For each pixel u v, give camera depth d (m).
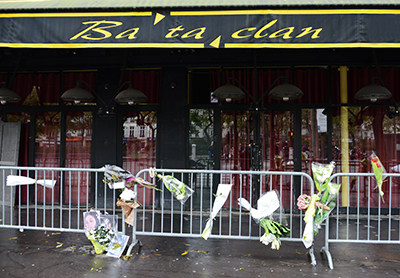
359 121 6.38
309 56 6.21
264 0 4.16
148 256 3.96
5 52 6.17
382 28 3.86
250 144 6.51
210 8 4.00
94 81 6.85
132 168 6.69
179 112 6.47
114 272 3.51
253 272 3.54
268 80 6.52
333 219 5.94
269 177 6.48
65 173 6.85
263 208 3.93
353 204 6.32
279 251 4.18
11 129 6.89
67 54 6.40
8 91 5.93
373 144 6.34
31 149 6.92
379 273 3.54
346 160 6.38
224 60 6.31
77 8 4.08
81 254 4.00
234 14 3.99
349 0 3.99
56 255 3.96
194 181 6.50
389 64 6.11
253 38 3.97
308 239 3.72
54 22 4.12
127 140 6.70
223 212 6.37
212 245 4.38
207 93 6.57
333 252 4.16
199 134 6.56
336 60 6.16
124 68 6.09
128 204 4.11
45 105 6.91
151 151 6.68
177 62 6.38
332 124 6.41
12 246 4.25
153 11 4.05
